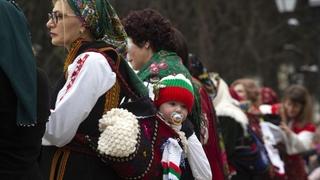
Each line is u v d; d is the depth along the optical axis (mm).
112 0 13992
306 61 32719
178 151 6520
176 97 6590
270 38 29625
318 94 33156
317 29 32344
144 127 6324
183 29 24938
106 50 6102
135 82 6250
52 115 5820
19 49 5004
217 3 27375
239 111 9641
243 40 27906
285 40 31406
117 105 6102
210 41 25312
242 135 9633
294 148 12289
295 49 32375
